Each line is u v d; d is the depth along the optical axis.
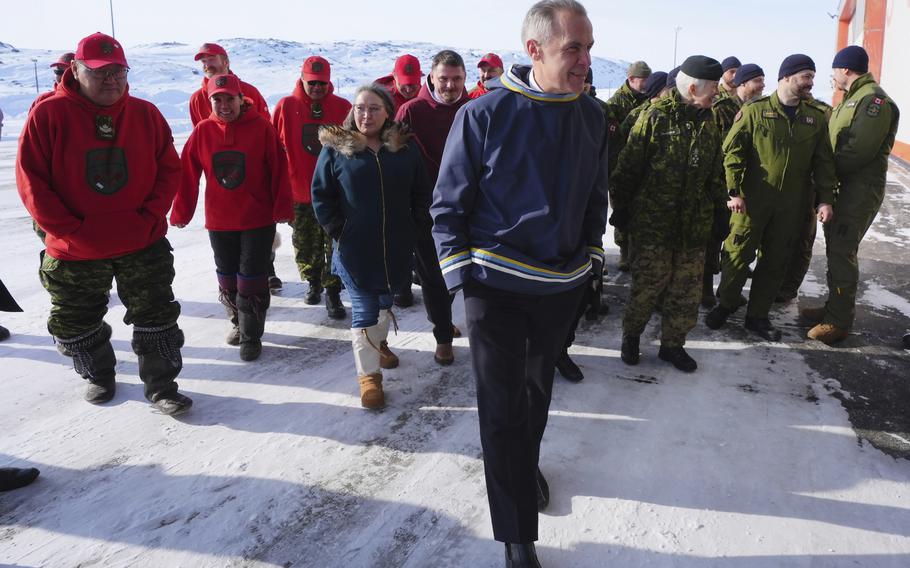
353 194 3.19
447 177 2.08
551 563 2.18
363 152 3.22
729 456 2.82
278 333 4.33
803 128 3.83
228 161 3.69
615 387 3.50
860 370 3.70
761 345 4.09
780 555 2.21
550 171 2.04
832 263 4.01
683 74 3.37
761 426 3.07
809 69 3.73
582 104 2.11
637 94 5.00
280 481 2.65
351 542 2.29
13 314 4.56
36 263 5.93
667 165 3.41
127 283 3.10
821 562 2.18
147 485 2.62
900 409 3.23
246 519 2.41
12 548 2.26
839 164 3.86
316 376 3.66
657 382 3.56
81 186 2.86
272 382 3.58
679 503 2.49
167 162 3.17
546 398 2.30
